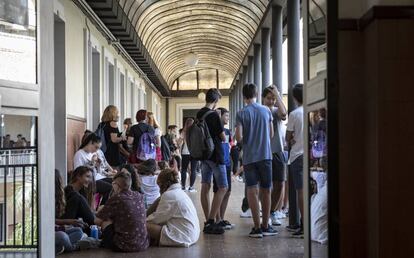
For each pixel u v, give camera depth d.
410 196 3.40
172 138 15.20
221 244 5.85
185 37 18.55
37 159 3.58
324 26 3.20
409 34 3.39
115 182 5.68
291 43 7.59
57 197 5.64
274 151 6.82
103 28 10.46
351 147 3.64
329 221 3.12
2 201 4.93
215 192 6.56
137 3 11.55
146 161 7.70
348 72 3.63
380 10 3.39
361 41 3.62
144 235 5.62
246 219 7.69
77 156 7.41
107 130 8.49
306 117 3.70
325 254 3.25
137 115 8.52
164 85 24.06
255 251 5.47
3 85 3.27
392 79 3.40
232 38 17.56
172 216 5.86
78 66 8.86
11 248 4.30
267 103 6.89
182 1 13.41
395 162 3.40
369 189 3.55
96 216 5.66
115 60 12.92
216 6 13.90
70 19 8.25
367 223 3.60
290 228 6.63
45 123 3.66
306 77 3.68
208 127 6.57
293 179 6.07
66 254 5.38
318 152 3.40
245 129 6.14
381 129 3.40
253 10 12.43
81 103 9.12
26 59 3.48
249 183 6.22
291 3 7.66
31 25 3.49
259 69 14.16
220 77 28.83
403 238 3.40
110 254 5.39
